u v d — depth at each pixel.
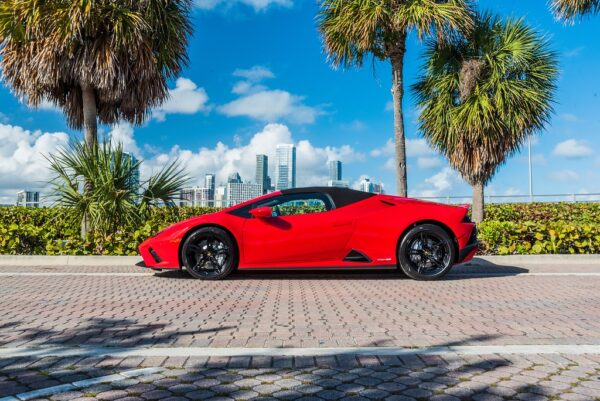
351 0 12.11
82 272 6.86
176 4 11.05
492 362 2.84
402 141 12.60
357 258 6.18
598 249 8.27
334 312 4.30
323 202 6.32
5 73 10.20
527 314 4.20
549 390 2.40
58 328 3.68
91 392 2.38
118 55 10.01
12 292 5.27
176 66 11.23
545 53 12.81
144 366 2.78
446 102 13.29
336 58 12.84
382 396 2.33
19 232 7.99
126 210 8.40
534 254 8.14
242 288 5.62
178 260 6.21
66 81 10.60
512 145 12.88
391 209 6.29
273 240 6.13
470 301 4.82
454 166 13.67
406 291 5.43
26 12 9.41
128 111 11.46
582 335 3.47
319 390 2.41
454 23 11.45
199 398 2.31
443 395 2.34
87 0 9.42
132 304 4.64
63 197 8.41
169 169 8.98
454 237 6.23
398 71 12.60
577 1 11.66
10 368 2.73
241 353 3.03
